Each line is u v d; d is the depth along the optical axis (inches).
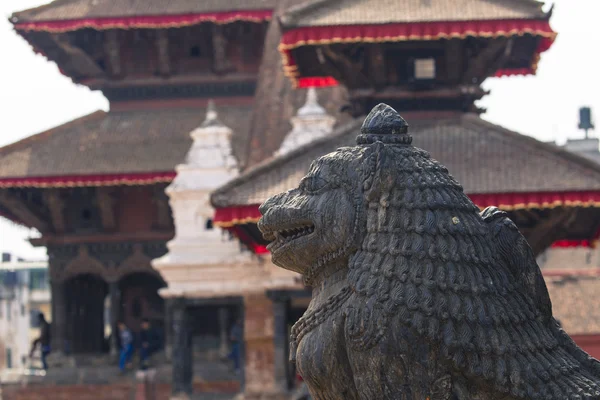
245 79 2330.2
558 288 1704.0
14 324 3688.5
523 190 1067.9
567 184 1066.7
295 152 1162.6
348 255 322.3
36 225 2230.6
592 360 315.9
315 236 328.8
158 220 2220.7
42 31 2250.2
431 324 293.4
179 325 1617.9
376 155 313.0
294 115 1774.1
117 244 2231.8
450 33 1126.4
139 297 2436.0
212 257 1609.3
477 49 1168.2
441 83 1181.7
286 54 1221.1
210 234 1622.8
